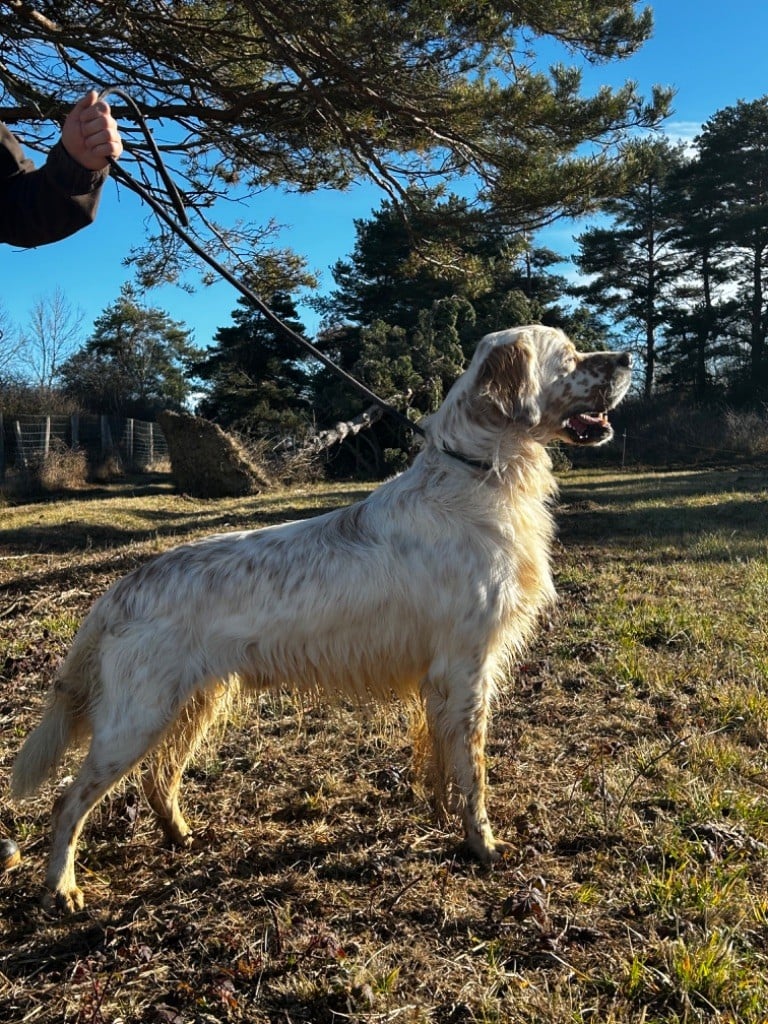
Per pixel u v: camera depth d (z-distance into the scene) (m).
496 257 5.38
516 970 1.04
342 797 1.53
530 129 3.34
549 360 1.43
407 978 1.03
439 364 8.95
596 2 3.07
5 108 3.11
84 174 0.86
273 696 1.94
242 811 1.50
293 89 3.29
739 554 3.44
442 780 1.35
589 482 7.29
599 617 2.53
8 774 1.62
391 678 1.38
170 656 1.25
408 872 1.27
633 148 3.46
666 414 12.26
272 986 1.02
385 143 3.47
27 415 9.80
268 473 7.59
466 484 1.36
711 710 1.80
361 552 1.32
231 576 1.29
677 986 0.97
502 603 1.33
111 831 1.46
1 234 0.92
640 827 1.34
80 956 1.12
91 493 7.91
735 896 1.14
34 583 3.36
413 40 2.98
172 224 1.33
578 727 1.76
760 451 10.34
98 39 3.20
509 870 1.27
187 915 1.18
